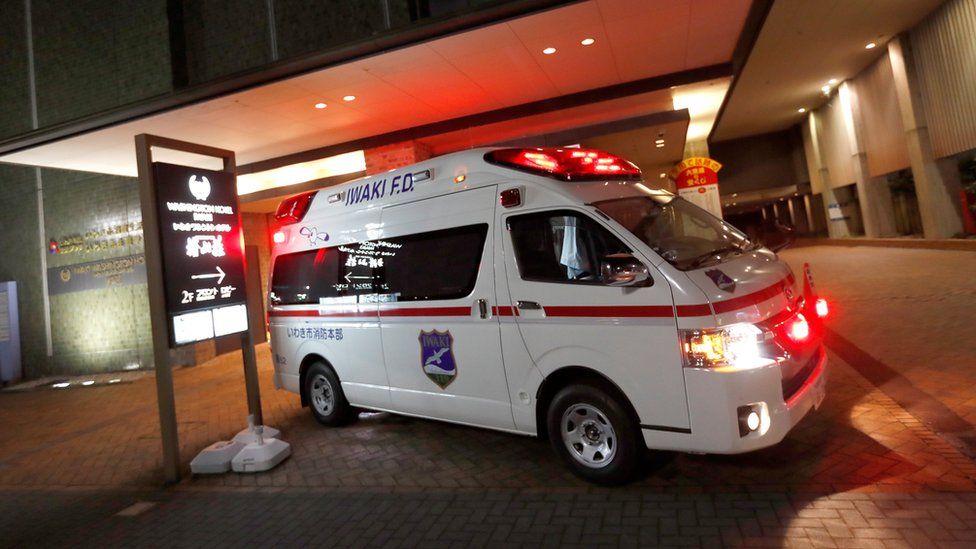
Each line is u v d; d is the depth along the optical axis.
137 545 4.36
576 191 4.34
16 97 10.94
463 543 3.65
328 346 6.29
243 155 12.23
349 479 5.04
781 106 25.61
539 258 4.40
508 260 4.55
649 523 3.58
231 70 9.39
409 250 5.37
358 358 5.94
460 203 4.99
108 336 14.38
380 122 11.06
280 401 8.50
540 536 3.60
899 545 3.04
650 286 3.83
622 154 14.89
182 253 5.80
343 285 6.07
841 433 4.56
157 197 5.66
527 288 4.41
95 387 12.80
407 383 5.45
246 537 4.20
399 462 5.27
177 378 11.96
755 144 33.25
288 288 6.82
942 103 16.44
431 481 4.73
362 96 9.57
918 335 7.11
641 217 4.32
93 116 9.55
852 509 3.45
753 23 15.50
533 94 10.58
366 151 12.10
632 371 3.88
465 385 4.92
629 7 7.47
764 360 3.65
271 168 12.73
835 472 3.94
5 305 14.93
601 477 4.11
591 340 4.05
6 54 11.00
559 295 4.22
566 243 4.29
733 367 3.59
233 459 5.65
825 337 7.78
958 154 16.56
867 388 5.50
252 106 9.48
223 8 9.47
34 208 15.11
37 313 15.15
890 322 8.02
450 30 7.75
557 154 4.66
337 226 6.20
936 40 16.20
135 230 14.02
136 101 9.28
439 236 5.12
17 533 4.96
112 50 9.95
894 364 6.11
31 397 12.69
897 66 17.86
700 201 15.14
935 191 17.17
